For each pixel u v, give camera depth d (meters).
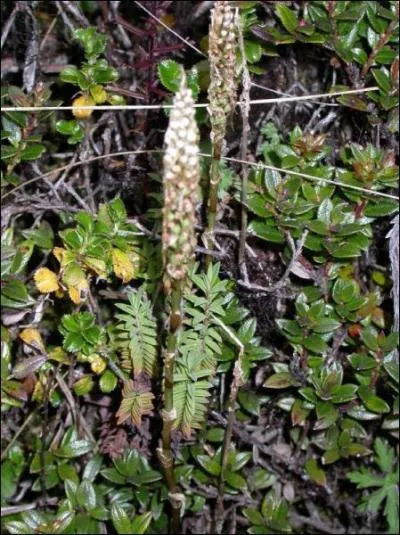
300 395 0.41
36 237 0.42
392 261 0.39
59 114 0.48
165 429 0.34
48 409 0.46
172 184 0.24
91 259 0.35
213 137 0.31
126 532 0.38
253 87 0.44
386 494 0.43
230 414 0.36
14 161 0.41
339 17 0.40
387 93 0.39
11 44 0.49
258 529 0.41
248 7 0.38
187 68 0.45
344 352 0.43
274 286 0.38
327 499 0.46
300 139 0.38
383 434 0.45
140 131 0.43
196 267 0.37
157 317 0.39
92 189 0.46
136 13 0.48
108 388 0.39
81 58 0.50
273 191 0.37
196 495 0.43
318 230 0.37
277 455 0.43
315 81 0.45
